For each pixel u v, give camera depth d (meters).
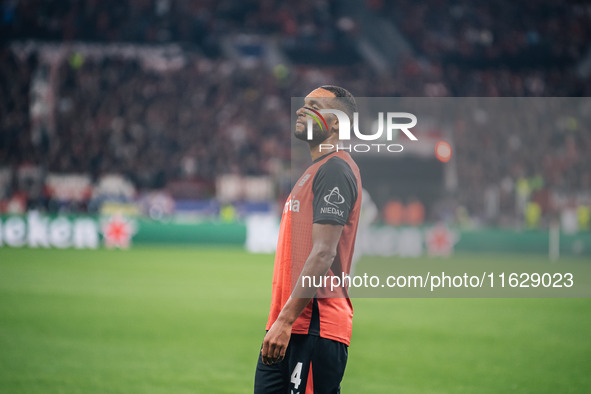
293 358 3.47
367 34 41.97
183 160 31.55
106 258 21.61
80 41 36.84
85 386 7.04
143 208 26.88
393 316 12.39
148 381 7.30
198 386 7.13
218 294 14.57
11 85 33.25
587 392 7.17
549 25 42.50
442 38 41.84
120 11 37.81
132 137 32.22
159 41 37.88
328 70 38.41
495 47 41.72
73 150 30.94
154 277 17.27
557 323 11.77
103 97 33.91
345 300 3.55
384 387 7.27
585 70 40.94
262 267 20.12
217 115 34.34
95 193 26.81
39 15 36.75
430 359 8.70
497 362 8.57
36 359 8.23
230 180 27.30
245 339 9.83
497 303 14.32
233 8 40.34
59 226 25.19
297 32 40.56
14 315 11.32
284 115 35.03
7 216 25.08
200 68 36.50
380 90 37.22
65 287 14.98
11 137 31.34
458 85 38.41
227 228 26.11
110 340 9.52
